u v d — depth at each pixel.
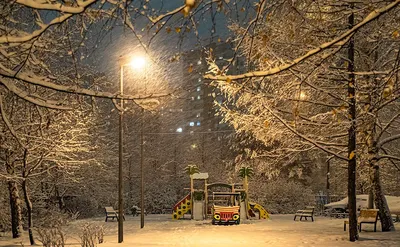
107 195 41.06
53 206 31.84
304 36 11.98
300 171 44.25
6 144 16.92
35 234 22.67
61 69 10.89
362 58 16.50
